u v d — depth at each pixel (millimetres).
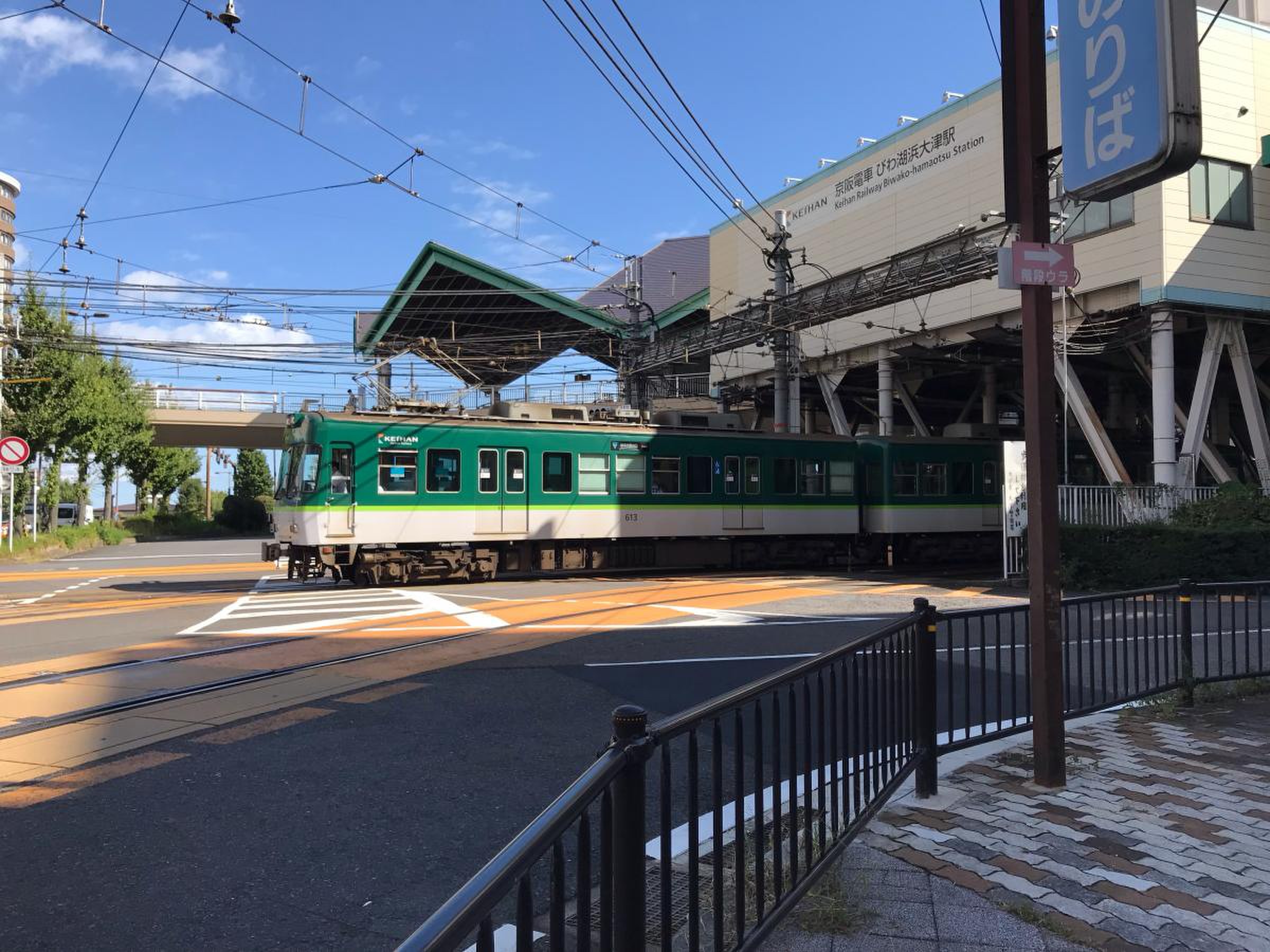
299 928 3795
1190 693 7473
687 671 9281
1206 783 5305
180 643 10984
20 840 4762
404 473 18406
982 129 25000
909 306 27438
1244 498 18891
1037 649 5301
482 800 5398
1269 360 28719
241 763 6117
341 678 8898
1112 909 3662
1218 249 21094
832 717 3980
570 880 4324
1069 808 4875
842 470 23703
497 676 9000
